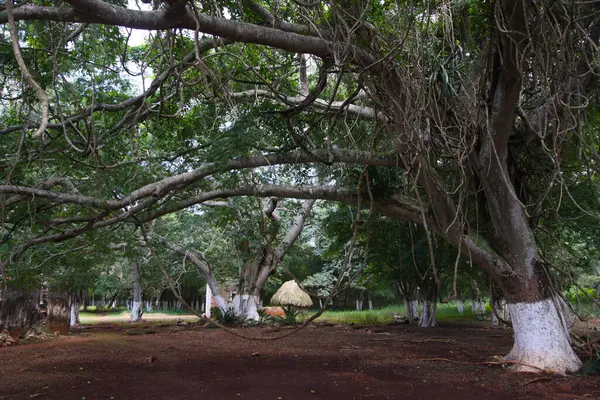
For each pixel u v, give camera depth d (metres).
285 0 8.55
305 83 12.34
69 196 7.97
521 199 10.09
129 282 37.81
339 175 12.11
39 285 15.78
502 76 8.44
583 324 19.31
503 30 6.54
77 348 13.43
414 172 9.09
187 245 24.92
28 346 14.20
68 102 9.16
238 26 6.19
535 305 9.16
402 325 22.44
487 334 17.00
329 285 36.47
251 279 24.56
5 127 8.15
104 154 9.80
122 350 12.77
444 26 8.04
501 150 9.12
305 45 6.81
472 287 23.78
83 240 12.64
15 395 6.98
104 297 58.09
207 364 9.96
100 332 20.48
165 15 5.41
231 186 10.23
